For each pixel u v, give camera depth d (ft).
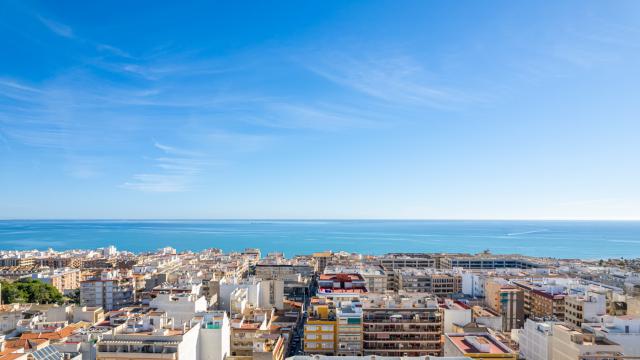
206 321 484.74
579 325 638.94
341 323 533.55
